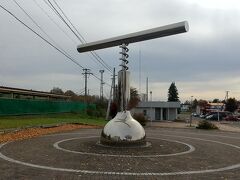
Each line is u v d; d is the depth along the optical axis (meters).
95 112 54.03
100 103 70.31
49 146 15.38
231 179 9.88
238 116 85.00
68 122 31.44
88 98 77.56
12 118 29.11
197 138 22.53
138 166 11.29
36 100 37.16
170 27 16.02
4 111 30.75
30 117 32.53
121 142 15.46
